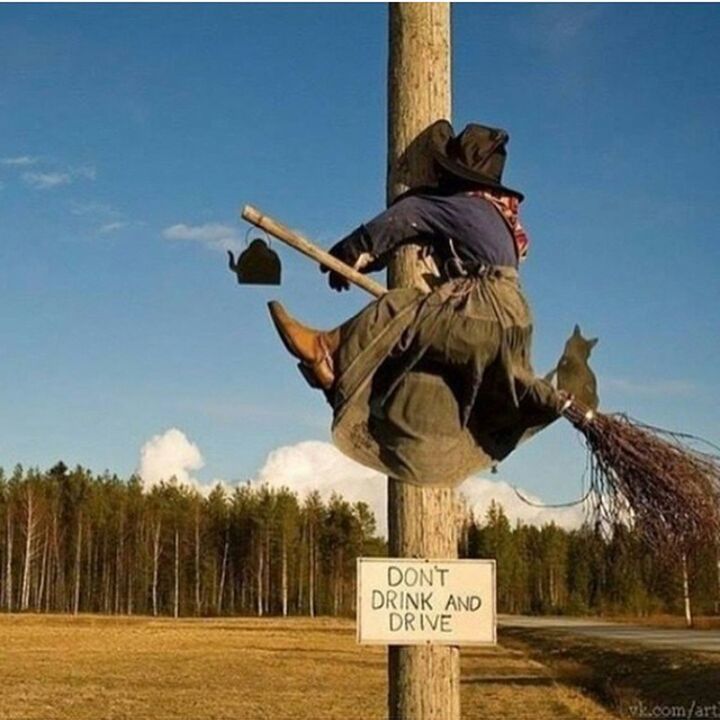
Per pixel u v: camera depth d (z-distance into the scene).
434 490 4.94
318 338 4.81
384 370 4.90
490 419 5.02
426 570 4.91
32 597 97.19
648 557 5.12
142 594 99.50
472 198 4.98
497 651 52.12
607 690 31.84
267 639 59.69
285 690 33.22
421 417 4.89
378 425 4.93
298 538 105.88
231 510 104.69
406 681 4.91
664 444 5.06
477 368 4.79
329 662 44.19
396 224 4.94
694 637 50.03
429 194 5.10
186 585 102.06
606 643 47.03
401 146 5.28
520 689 33.19
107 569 99.69
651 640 47.72
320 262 4.84
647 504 5.00
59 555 98.81
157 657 45.97
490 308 4.78
